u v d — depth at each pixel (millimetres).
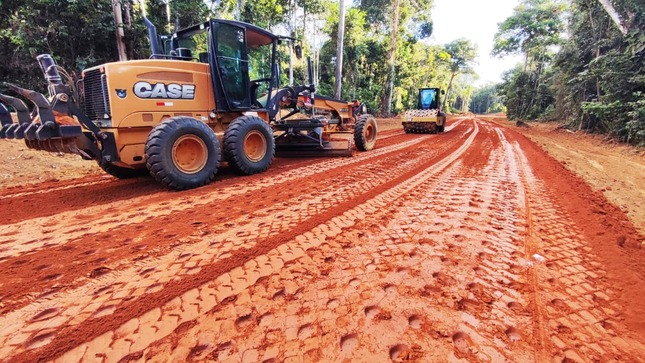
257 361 1480
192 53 6078
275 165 6566
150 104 4641
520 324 1781
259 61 6766
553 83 21906
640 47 10641
